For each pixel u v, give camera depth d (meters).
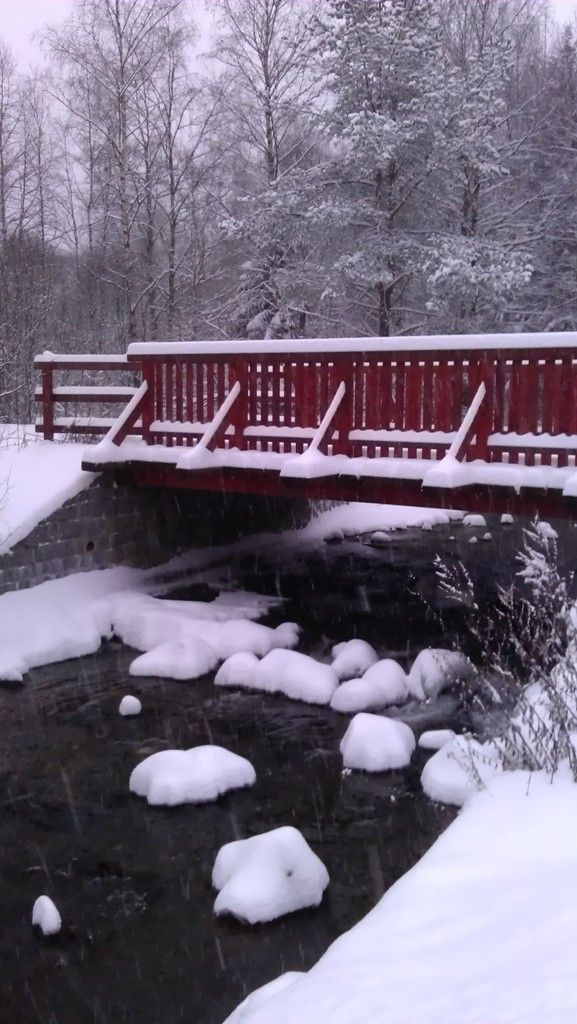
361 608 11.29
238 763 6.65
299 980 2.91
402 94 20.00
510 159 24.03
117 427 11.19
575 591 11.22
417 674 8.38
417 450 9.78
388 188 20.09
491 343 8.50
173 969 4.52
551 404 8.24
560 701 4.79
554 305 24.83
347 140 19.95
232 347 10.47
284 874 5.02
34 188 31.17
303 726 7.77
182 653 9.22
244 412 10.49
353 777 6.72
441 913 3.15
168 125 23.72
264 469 9.99
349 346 9.48
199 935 4.80
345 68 19.80
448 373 8.89
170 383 11.19
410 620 10.74
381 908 3.28
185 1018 4.16
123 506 11.62
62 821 6.13
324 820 6.05
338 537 15.75
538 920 2.91
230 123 23.61
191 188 24.11
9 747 7.39
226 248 26.25
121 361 12.03
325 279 21.17
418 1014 2.47
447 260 18.33
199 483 10.88
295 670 8.57
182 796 6.34
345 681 8.73
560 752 4.60
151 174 23.86
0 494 10.71
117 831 5.98
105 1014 4.21
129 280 21.16
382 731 6.96
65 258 33.41
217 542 13.60
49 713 8.13
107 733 7.67
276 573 13.09
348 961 2.90
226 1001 4.26
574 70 28.97
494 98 20.44
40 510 10.45
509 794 4.23
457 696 8.18
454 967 2.72
